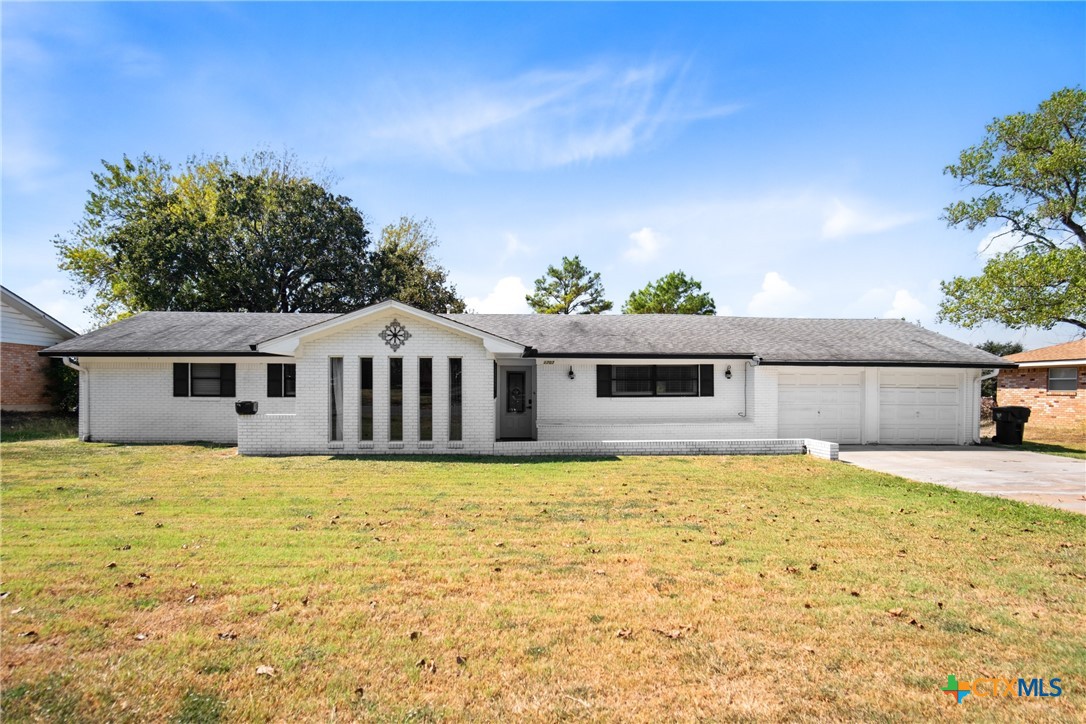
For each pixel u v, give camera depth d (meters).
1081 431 22.08
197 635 4.43
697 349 17.33
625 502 9.21
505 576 5.77
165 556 6.21
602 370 17.36
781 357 16.94
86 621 4.64
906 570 6.12
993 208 22.20
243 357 16.70
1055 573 6.07
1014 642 4.52
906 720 3.53
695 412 17.55
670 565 6.16
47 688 3.70
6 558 6.10
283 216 31.38
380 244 41.78
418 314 14.03
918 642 4.50
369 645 4.32
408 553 6.44
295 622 4.67
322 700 3.63
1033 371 24.39
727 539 7.19
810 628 4.71
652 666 4.10
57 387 21.73
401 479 10.94
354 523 7.70
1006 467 13.41
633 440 15.82
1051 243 21.95
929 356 17.62
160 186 36.19
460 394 14.37
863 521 8.20
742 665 4.13
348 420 14.19
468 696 3.71
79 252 34.81
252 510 8.36
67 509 8.36
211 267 29.94
